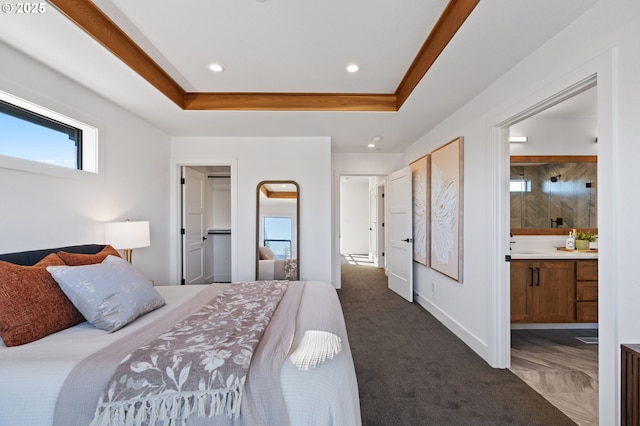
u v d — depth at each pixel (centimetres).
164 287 238
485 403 184
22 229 184
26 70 185
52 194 205
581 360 241
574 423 166
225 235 500
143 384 101
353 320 332
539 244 348
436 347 262
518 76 194
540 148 342
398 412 175
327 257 381
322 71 236
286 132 362
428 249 354
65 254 180
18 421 100
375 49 203
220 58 216
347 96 284
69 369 106
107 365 108
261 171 380
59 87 208
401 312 360
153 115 297
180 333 131
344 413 105
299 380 105
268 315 158
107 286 155
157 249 344
